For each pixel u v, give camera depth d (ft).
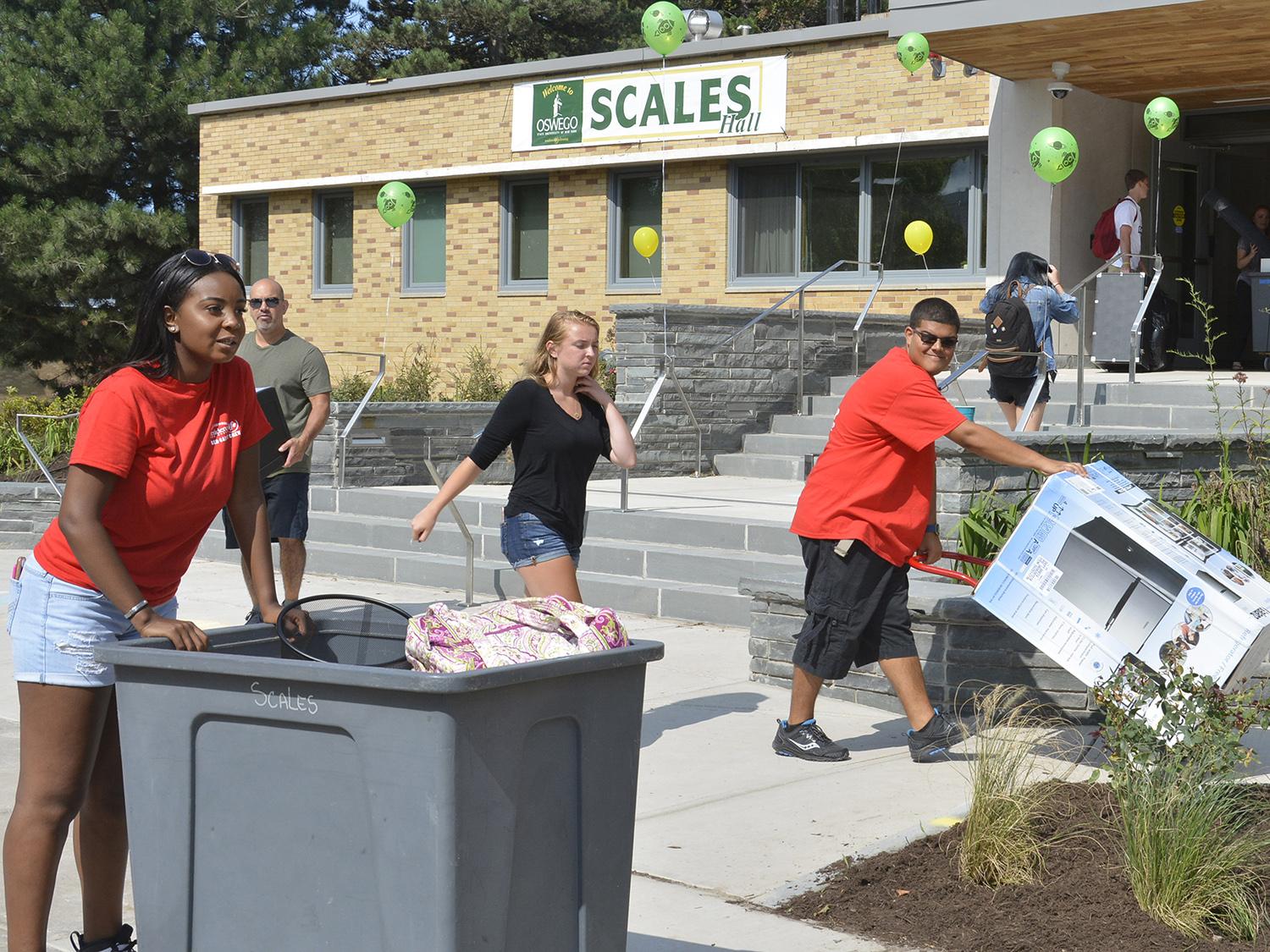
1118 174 54.65
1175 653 15.30
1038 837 14.89
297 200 77.82
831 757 18.99
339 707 8.39
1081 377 41.01
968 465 24.77
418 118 72.02
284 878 8.71
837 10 72.13
